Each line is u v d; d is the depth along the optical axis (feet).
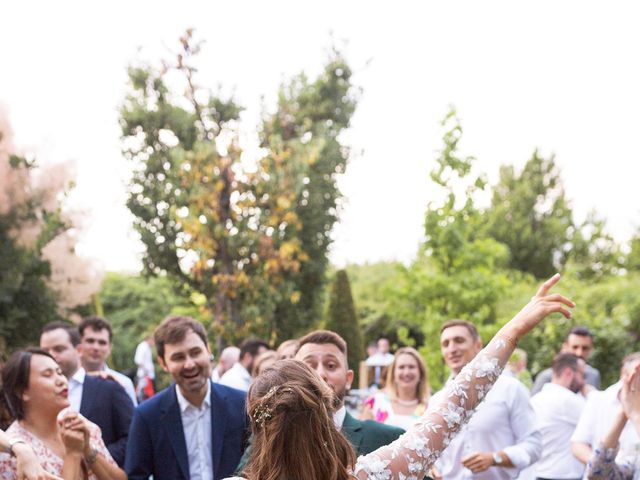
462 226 38.22
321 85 79.36
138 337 115.85
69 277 55.62
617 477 15.85
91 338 25.86
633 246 124.47
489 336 37.24
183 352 18.65
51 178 55.11
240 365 33.83
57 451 16.74
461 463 21.07
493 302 38.45
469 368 10.17
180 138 75.46
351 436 15.85
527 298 56.29
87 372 25.99
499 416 21.66
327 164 78.13
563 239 142.10
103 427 22.07
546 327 58.70
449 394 10.07
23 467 13.55
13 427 16.55
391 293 39.22
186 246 67.26
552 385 28.63
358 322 75.66
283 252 68.39
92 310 58.44
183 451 18.79
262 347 36.55
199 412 19.12
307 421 8.87
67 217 56.03
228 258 69.51
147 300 119.03
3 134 54.80
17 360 16.84
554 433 28.04
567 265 68.13
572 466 27.96
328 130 79.56
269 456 8.85
